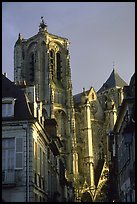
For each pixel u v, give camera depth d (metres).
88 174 97.69
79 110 104.62
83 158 99.94
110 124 106.62
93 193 95.12
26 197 29.89
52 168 44.16
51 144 42.69
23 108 32.75
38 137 34.56
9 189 30.20
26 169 30.64
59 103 98.44
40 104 40.06
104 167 99.75
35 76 97.88
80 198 92.06
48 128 49.19
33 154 31.28
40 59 99.12
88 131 101.56
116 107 112.00
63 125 97.00
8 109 32.28
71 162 92.75
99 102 112.25
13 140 31.45
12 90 34.31
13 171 30.66
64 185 60.88
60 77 102.81
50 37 102.94
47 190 38.47
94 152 105.06
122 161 40.72
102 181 97.50
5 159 31.00
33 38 102.38
